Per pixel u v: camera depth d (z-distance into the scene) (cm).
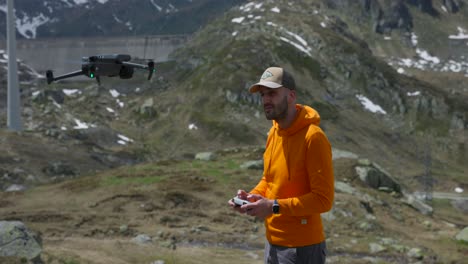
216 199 2688
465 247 2486
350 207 2828
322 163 548
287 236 564
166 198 2586
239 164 3534
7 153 10044
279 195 575
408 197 3716
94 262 1454
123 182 2931
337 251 2081
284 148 573
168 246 1812
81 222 2198
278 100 557
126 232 2056
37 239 1360
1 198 2680
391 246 2227
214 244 1978
